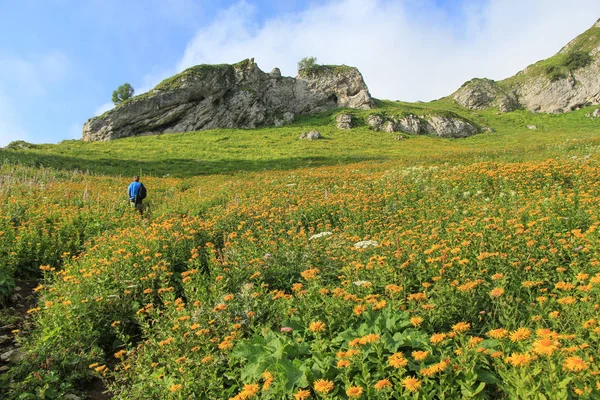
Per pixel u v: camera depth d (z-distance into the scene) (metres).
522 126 67.19
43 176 19.59
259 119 63.88
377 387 2.70
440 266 5.00
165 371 4.06
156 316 4.88
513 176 11.07
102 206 12.98
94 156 38.88
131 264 6.54
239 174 27.45
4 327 5.55
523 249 5.27
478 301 4.23
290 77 74.12
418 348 3.42
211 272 6.04
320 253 6.73
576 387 2.48
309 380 3.19
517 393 2.57
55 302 5.27
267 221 9.46
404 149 44.31
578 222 6.71
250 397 3.00
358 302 4.15
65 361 4.52
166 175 28.58
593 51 80.19
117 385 4.25
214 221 9.33
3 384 4.25
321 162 34.03
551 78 77.44
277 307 4.62
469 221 6.91
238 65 67.56
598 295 3.58
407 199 11.17
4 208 10.28
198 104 60.28
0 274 6.56
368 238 7.62
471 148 41.59
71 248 8.97
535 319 3.55
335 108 73.75
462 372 2.95
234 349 3.72
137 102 55.84
